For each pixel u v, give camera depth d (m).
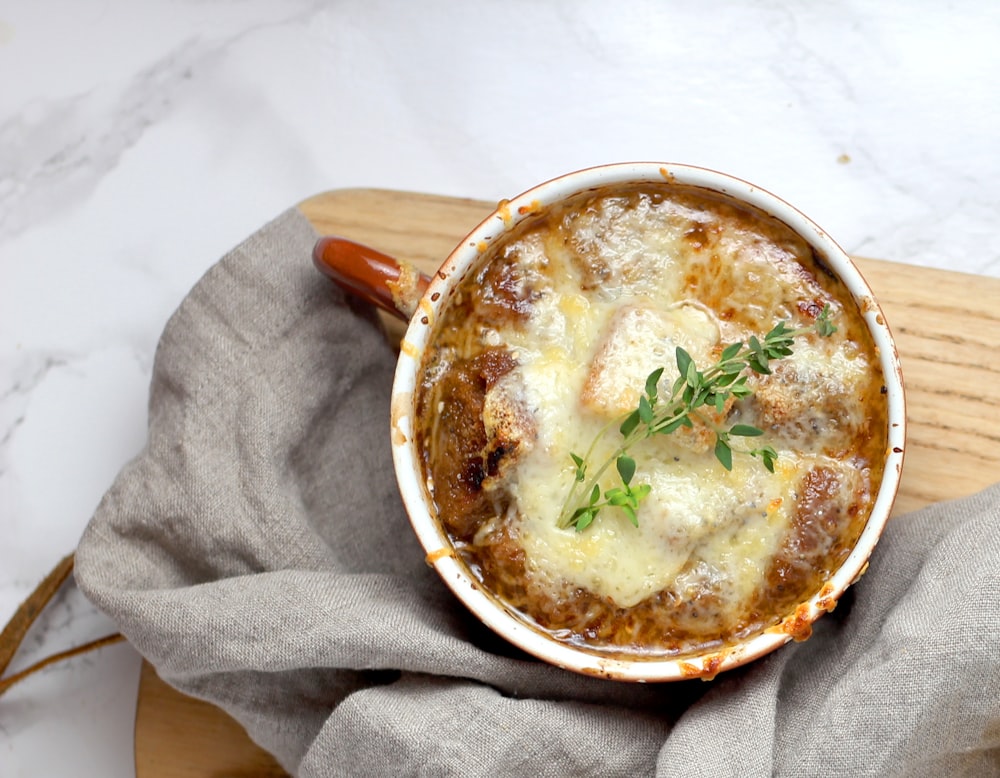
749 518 0.41
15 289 0.52
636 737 0.44
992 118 0.50
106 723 0.51
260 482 0.46
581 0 0.52
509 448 0.41
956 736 0.42
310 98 0.52
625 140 0.51
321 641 0.44
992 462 0.46
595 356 0.41
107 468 0.52
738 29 0.51
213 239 0.52
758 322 0.42
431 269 0.49
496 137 0.51
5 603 0.52
